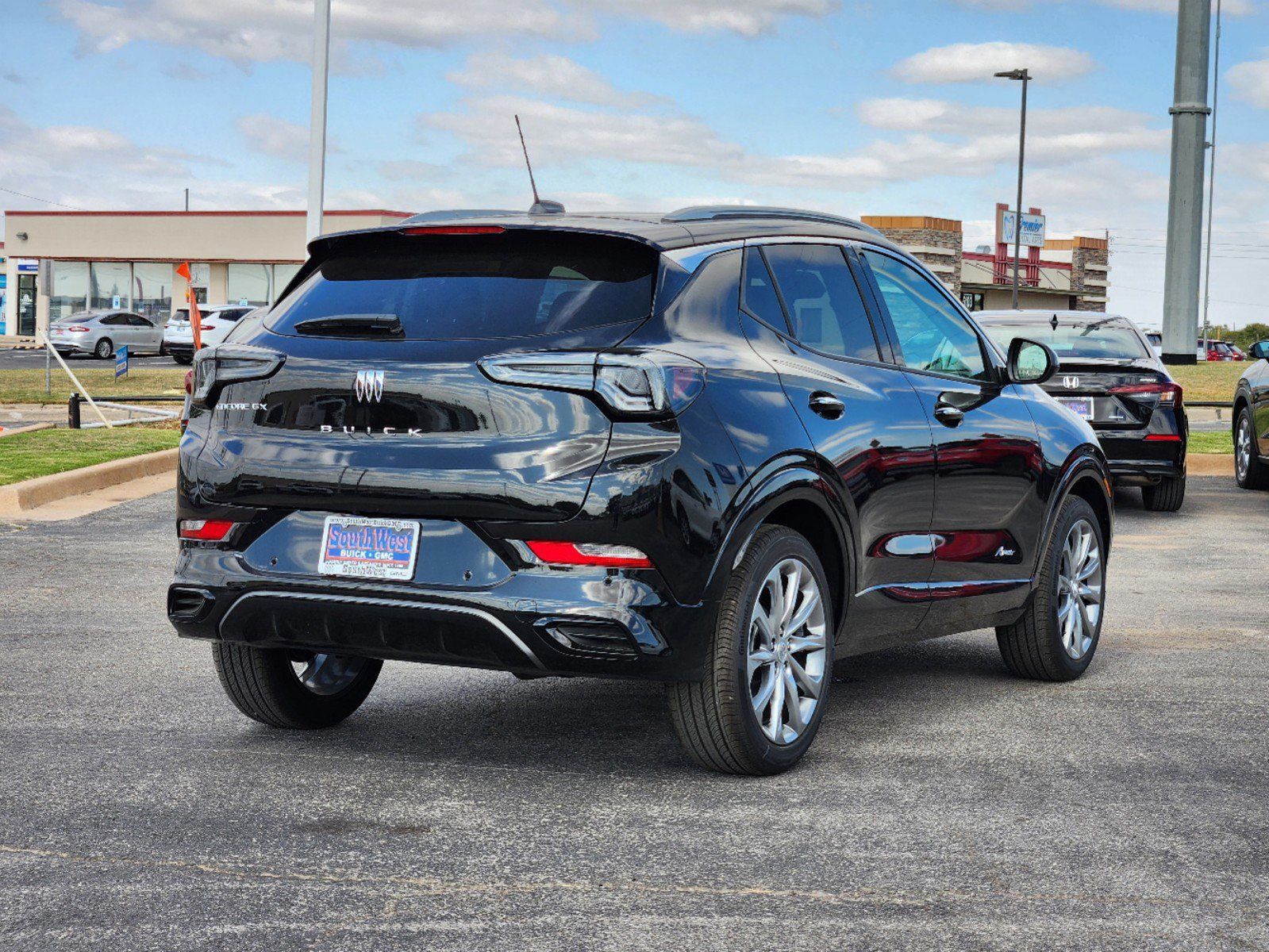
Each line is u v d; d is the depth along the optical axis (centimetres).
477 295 433
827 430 463
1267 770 464
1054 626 592
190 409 457
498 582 405
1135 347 1216
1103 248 7344
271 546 435
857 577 484
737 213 488
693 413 412
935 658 659
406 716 531
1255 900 347
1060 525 595
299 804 418
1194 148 2580
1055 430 600
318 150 1839
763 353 454
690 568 407
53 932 319
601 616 397
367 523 421
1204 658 654
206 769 455
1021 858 376
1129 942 321
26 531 1016
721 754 438
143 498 1205
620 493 398
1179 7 2578
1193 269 2612
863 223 556
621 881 356
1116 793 436
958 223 6231
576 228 433
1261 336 11312
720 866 368
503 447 405
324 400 428
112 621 710
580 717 530
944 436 525
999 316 1268
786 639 453
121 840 384
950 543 532
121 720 517
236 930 322
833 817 410
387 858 372
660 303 425
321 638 432
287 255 5816
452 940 317
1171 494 1211
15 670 600
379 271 454
